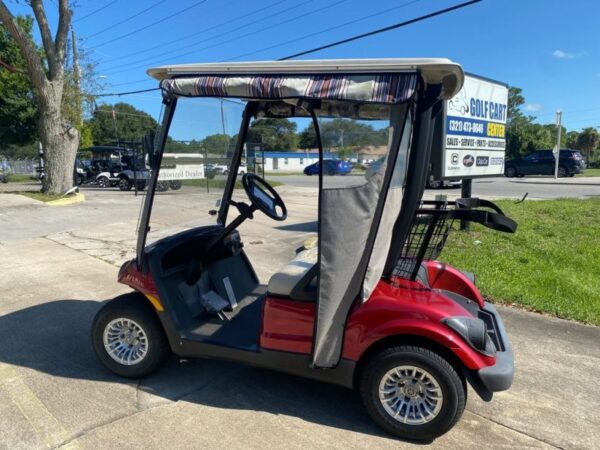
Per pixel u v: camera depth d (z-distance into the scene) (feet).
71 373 11.35
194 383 11.00
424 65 8.05
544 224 30.07
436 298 9.22
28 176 98.27
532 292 17.15
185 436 8.98
